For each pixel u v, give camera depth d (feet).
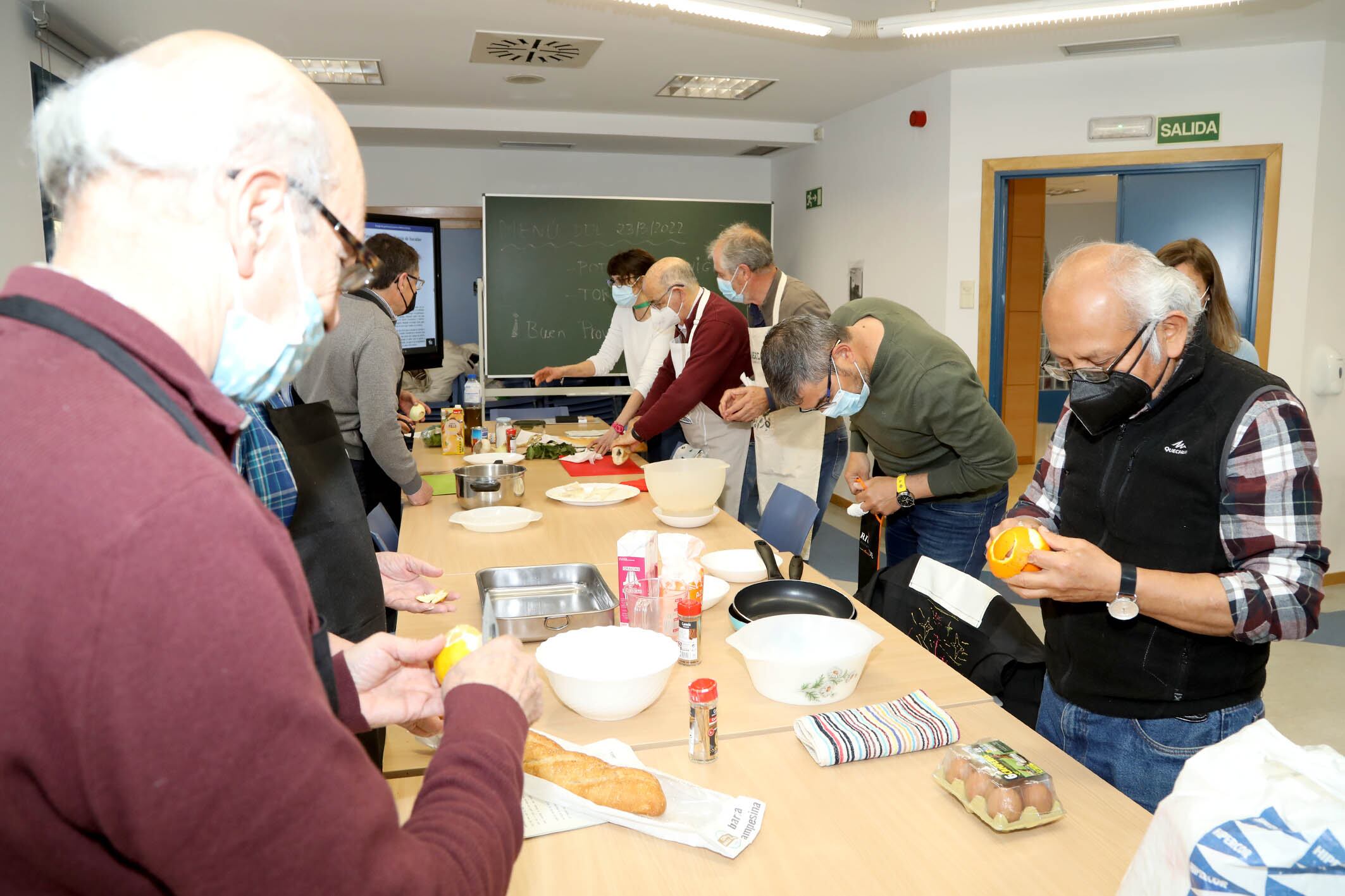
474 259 26.02
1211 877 2.31
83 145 1.80
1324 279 14.65
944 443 7.62
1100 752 4.81
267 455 4.19
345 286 2.25
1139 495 4.54
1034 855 3.25
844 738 3.93
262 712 1.58
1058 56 14.96
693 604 4.99
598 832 3.43
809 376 7.34
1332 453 14.87
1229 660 4.45
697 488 7.99
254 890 1.60
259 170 1.91
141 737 1.51
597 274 21.18
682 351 11.60
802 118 20.26
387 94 17.74
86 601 1.49
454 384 22.24
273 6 12.14
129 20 12.42
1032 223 25.71
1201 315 4.31
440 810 1.99
